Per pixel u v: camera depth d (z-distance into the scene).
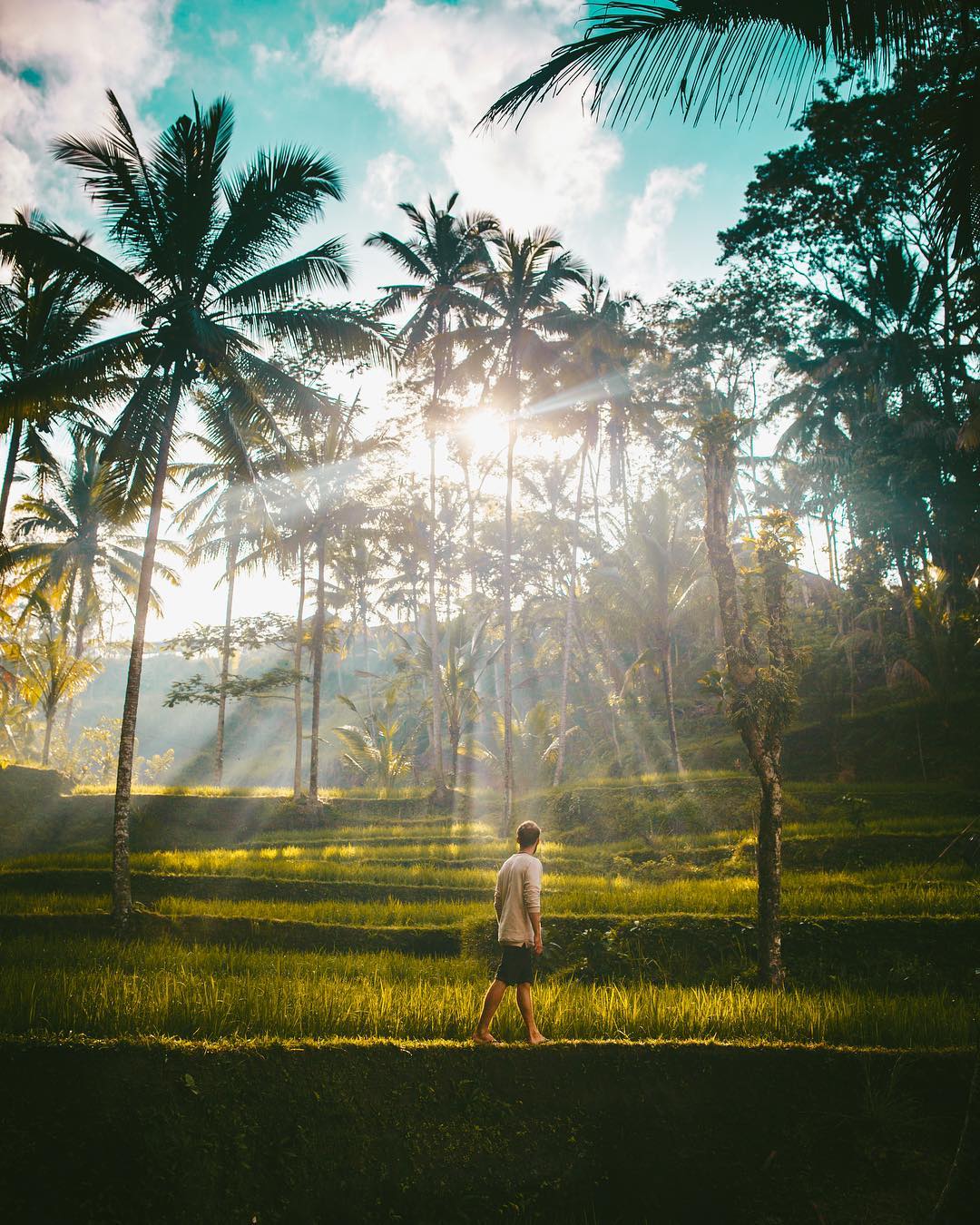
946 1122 6.90
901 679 28.19
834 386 33.78
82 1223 5.80
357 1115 6.54
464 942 12.36
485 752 33.66
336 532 27.73
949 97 6.61
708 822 22.53
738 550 31.73
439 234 27.80
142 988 8.20
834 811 21.42
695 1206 6.46
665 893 13.87
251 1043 6.78
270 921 13.66
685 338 34.31
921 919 11.55
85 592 34.28
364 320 17.05
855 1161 6.64
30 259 15.07
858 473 30.66
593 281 30.70
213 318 16.47
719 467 11.34
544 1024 7.67
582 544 31.16
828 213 30.86
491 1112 6.70
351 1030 7.52
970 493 28.97
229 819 27.16
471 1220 6.25
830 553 37.19
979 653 28.70
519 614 38.03
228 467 18.16
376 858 20.27
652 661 28.25
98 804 26.61
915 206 28.91
